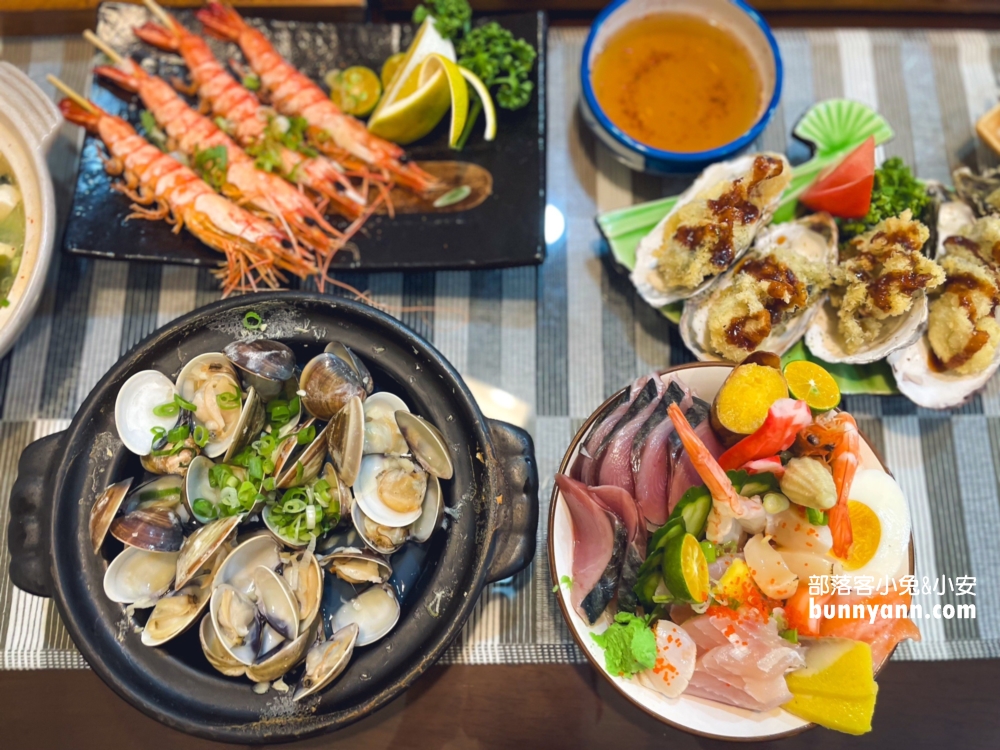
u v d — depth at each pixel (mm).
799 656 388
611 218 497
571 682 446
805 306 465
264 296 409
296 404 435
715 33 524
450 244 493
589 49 500
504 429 409
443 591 391
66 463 391
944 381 471
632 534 403
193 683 380
